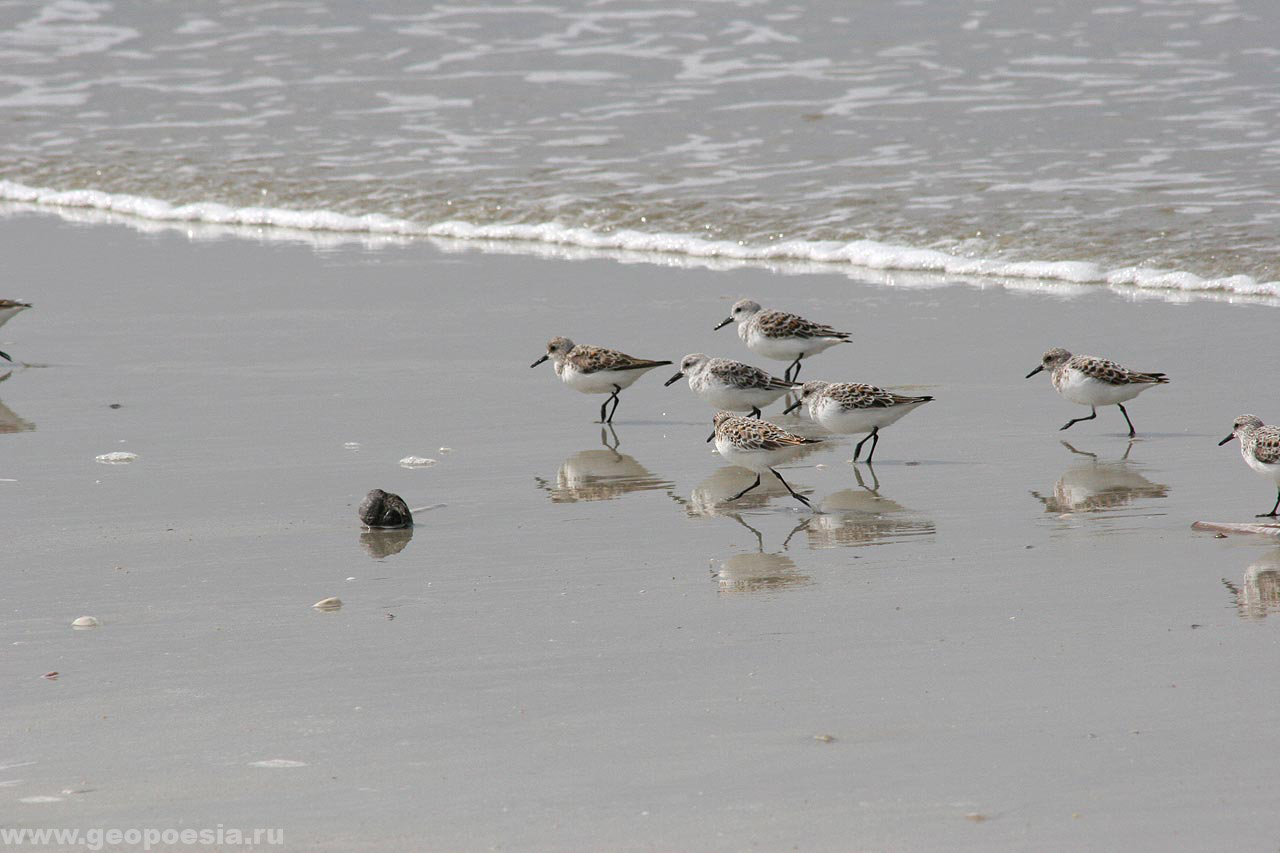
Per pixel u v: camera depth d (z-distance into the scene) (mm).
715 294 22109
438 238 26781
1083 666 8883
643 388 17703
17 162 32188
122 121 34750
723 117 32156
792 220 25656
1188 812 6945
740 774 7500
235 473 14141
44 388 17516
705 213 26406
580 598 10500
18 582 10969
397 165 30391
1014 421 15797
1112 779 7316
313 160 31141
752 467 13273
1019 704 8312
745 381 15922
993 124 30312
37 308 21750
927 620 9852
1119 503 12750
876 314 20719
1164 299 20781
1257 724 7902
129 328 20516
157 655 9391
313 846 6824
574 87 35219
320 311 21469
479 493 13516
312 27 41844
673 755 7746
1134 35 36781
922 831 6832
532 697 8609
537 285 22953
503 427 15922
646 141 30844
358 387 17516
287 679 8953
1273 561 10891
